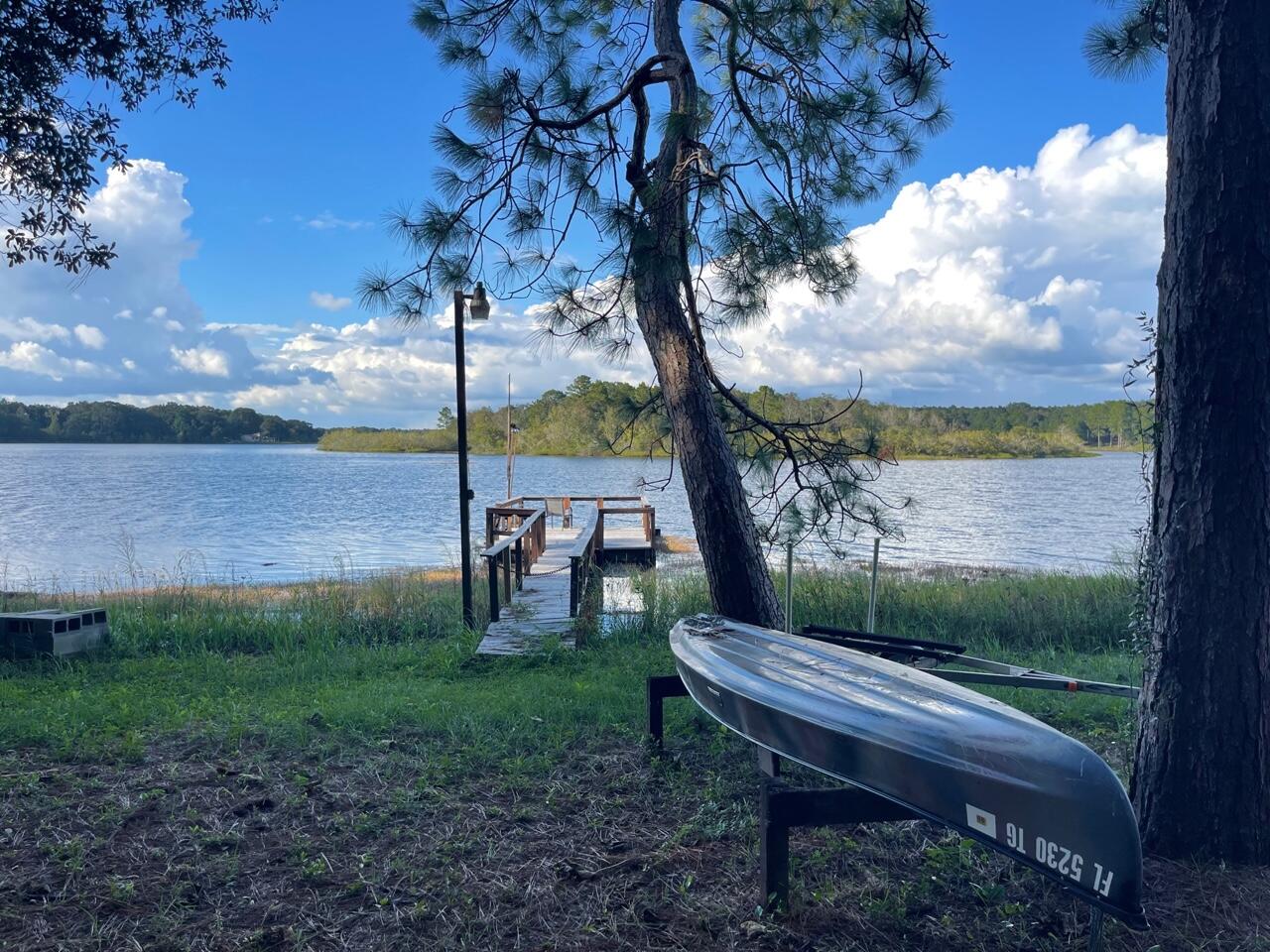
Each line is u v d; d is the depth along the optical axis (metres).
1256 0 3.06
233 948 2.80
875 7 5.50
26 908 3.00
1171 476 3.26
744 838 3.56
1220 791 3.17
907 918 2.97
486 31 5.69
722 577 5.49
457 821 3.74
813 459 5.98
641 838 3.58
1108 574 10.27
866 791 2.89
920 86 5.52
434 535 30.23
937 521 30.91
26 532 31.41
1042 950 2.78
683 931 2.89
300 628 9.20
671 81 5.43
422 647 8.38
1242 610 3.14
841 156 5.70
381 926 2.95
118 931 2.87
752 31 5.32
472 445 87.56
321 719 5.23
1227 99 3.07
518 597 10.34
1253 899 2.96
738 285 5.52
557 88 5.46
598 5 6.28
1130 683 5.54
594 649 7.89
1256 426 3.11
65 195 6.05
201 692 6.43
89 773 4.30
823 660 3.63
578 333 5.34
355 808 3.87
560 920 2.97
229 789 4.07
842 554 6.35
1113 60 5.14
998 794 2.52
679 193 4.87
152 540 28.39
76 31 5.84
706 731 4.96
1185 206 3.18
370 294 4.94
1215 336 3.12
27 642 7.74
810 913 2.97
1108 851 2.35
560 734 4.93
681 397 5.48
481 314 6.42
